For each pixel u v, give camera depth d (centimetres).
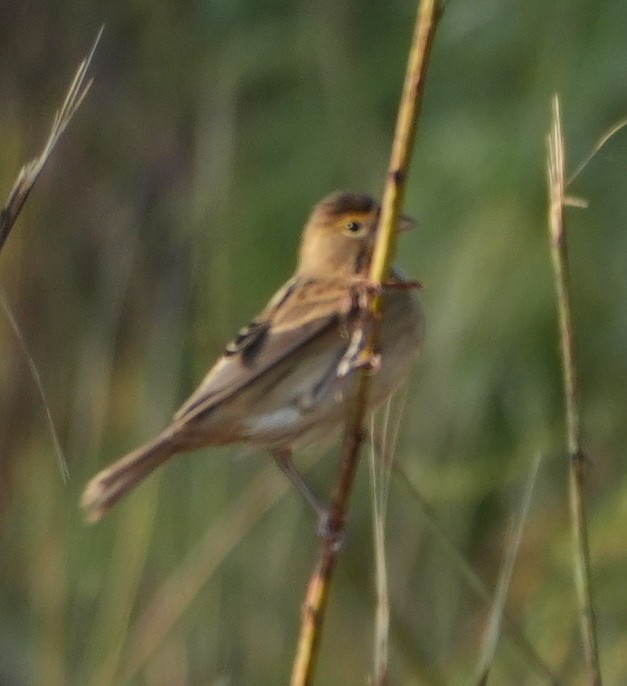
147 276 1117
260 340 757
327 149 1251
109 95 1336
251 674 975
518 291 1162
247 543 1002
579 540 600
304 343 752
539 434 1114
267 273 1209
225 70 1246
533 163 1192
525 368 1152
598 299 1195
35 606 998
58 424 1103
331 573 605
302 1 1300
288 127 1273
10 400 1127
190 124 1301
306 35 1273
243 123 1269
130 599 926
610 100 1203
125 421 1048
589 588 598
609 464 1145
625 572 1032
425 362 1109
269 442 772
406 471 1024
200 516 975
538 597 1042
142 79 1342
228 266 1023
